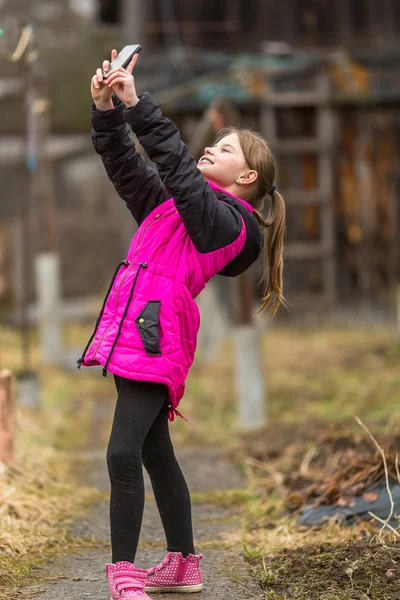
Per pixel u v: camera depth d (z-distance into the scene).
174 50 20.31
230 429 10.84
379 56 20.19
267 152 5.10
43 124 15.91
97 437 10.73
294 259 19.42
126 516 4.62
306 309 19.28
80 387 14.38
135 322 4.59
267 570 5.38
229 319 18.97
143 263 4.68
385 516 6.09
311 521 6.36
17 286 22.30
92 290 24.69
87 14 24.08
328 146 19.06
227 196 4.88
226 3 20.58
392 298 19.34
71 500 7.27
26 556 5.77
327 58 19.12
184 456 9.40
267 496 7.40
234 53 20.44
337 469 7.17
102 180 26.78
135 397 4.69
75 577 5.41
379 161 19.48
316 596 4.84
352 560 5.21
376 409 10.90
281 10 20.67
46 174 16.14
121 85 4.54
